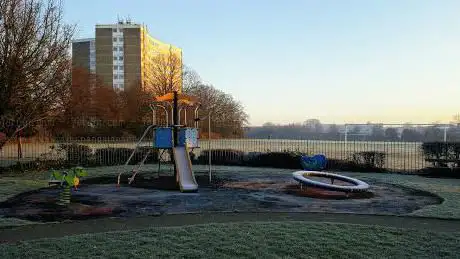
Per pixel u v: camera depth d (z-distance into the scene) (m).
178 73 61.44
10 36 18.56
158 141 16.62
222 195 13.27
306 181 13.83
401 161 21.91
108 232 7.80
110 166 22.48
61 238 7.38
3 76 18.38
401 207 11.36
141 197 12.81
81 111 58.84
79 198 12.57
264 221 9.14
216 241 7.13
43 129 27.83
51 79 20.14
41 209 10.73
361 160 21.06
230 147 26.39
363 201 12.34
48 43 19.81
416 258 6.36
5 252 6.50
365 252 6.62
